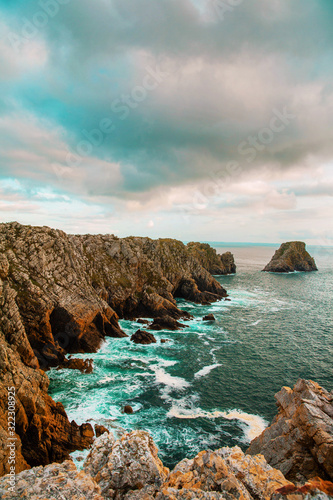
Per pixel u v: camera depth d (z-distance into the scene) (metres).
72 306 57.28
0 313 38.53
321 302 108.88
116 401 39.44
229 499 10.14
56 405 33.94
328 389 44.50
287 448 15.73
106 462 13.12
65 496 9.77
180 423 35.16
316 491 11.12
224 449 13.56
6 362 32.06
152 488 11.55
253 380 46.72
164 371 49.16
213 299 108.50
